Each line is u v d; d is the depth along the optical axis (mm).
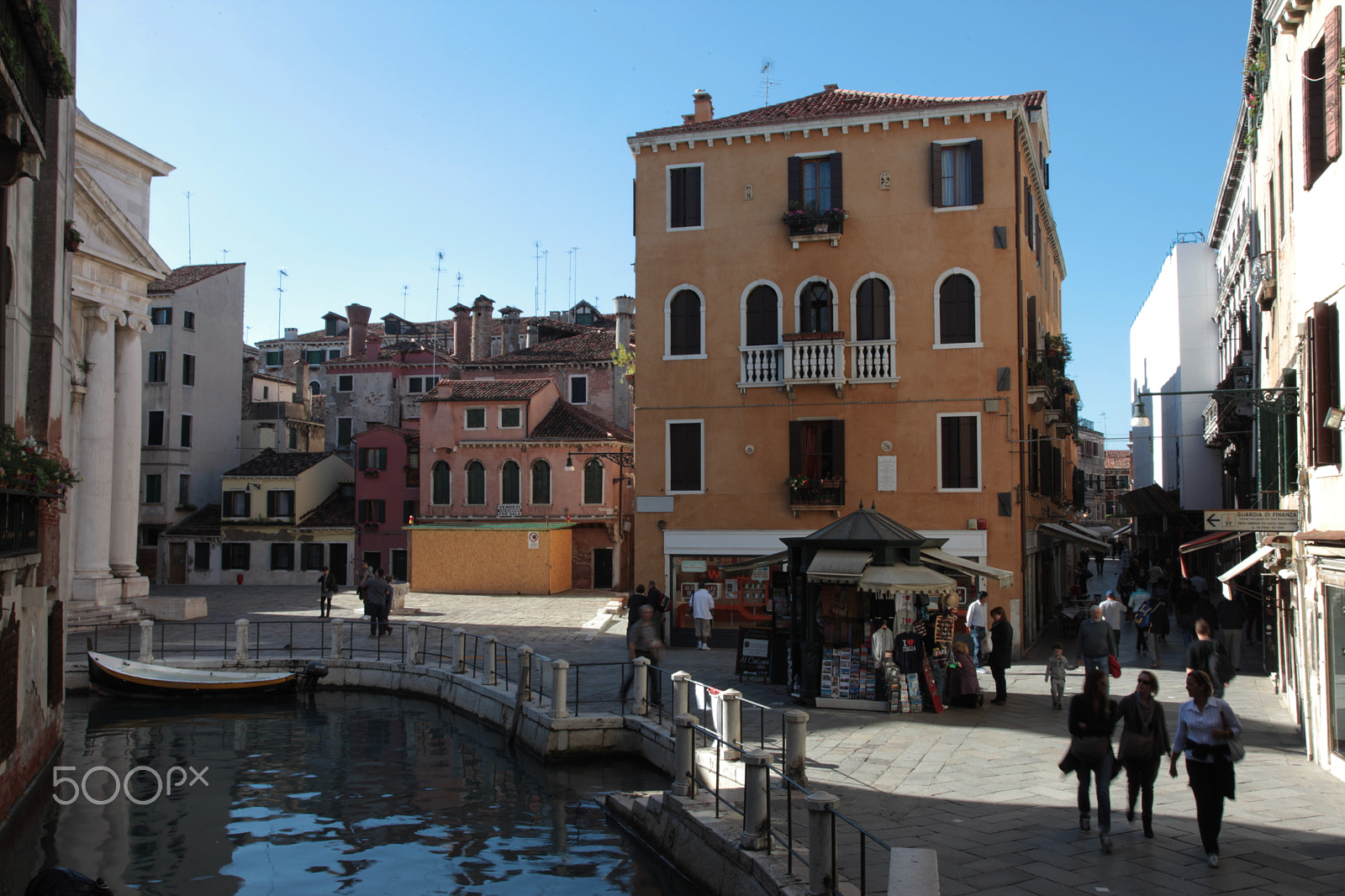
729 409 24266
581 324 62219
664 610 22812
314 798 13852
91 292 29375
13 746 12656
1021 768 11633
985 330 22844
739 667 18375
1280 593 15867
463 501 42531
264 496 46812
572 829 12383
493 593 39750
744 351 24141
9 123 9977
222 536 46656
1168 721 14383
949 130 23281
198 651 24062
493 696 18188
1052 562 29969
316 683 22141
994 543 22469
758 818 9164
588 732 15531
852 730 13836
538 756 15656
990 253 22938
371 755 16375
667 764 14219
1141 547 46031
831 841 7562
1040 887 7816
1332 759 11227
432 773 15148
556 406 45031
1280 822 9406
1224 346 32500
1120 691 16844
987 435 22703
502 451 42375
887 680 15094
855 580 14820
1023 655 22422
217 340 50531
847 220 23734
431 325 66688
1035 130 26609
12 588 12188
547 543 39469
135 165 32750
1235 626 18766
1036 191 26703
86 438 29812
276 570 46500
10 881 10539
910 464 23047
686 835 10547
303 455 49031
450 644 25062
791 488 23484
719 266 24484
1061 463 30594
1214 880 7926
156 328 47719
